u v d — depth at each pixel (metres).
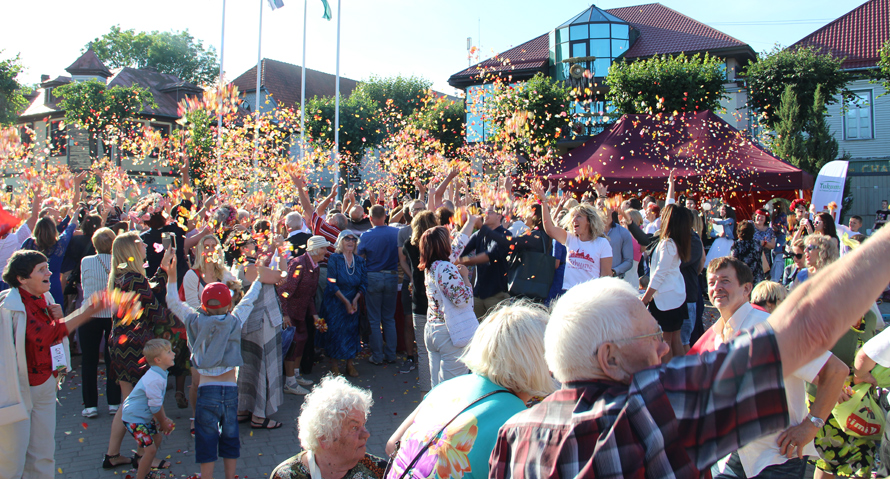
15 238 5.59
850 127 25.98
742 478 2.64
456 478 1.90
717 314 9.52
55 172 7.48
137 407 3.88
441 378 4.29
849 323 0.96
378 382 6.35
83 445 4.61
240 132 7.70
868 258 0.97
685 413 1.07
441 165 8.73
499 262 5.55
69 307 7.28
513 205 6.48
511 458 1.38
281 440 4.82
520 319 2.14
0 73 25.47
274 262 5.20
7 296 3.54
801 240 4.91
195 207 6.43
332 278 6.23
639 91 19.69
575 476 1.20
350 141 28.75
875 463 3.29
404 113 35.97
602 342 1.36
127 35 48.97
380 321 6.92
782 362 0.99
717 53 25.45
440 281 4.23
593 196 12.42
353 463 2.42
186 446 4.64
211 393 3.82
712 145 13.05
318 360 7.12
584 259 5.05
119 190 9.23
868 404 3.18
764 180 12.21
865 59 25.73
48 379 3.71
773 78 21.66
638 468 1.10
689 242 4.93
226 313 3.98
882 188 21.98
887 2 27.67
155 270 5.57
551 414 1.36
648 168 12.82
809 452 2.75
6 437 3.46
